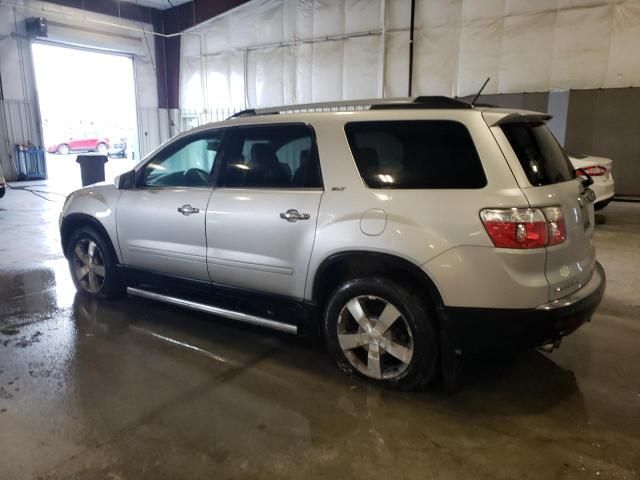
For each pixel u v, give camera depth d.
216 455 2.40
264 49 14.98
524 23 11.14
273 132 3.40
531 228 2.53
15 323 4.12
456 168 2.73
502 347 2.66
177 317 4.27
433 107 2.91
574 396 2.95
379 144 2.96
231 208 3.47
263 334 3.90
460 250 2.63
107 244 4.43
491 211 2.57
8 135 14.91
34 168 15.59
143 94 17.67
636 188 10.73
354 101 3.39
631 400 2.90
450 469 2.30
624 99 10.48
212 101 16.73
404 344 2.93
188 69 17.27
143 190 4.09
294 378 3.18
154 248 4.00
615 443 2.49
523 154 2.74
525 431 2.59
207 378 3.18
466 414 2.75
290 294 3.28
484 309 2.62
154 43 17.66
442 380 3.11
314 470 2.29
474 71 11.87
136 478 2.24
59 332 3.93
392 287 2.85
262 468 2.31
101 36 16.20
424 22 12.23
